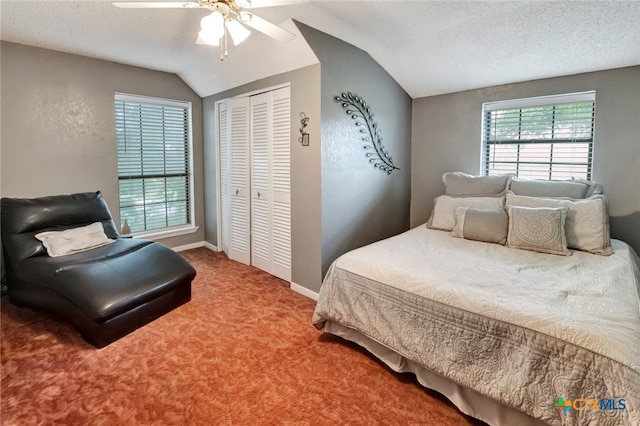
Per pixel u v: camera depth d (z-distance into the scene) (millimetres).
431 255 2297
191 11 2369
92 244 2809
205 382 1852
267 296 3014
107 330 2184
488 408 1545
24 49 3010
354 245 3186
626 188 2729
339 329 2238
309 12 2383
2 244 2846
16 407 1639
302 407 1673
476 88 3434
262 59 3043
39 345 2186
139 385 1819
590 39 2434
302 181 3002
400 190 3799
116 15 2441
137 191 3953
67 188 3346
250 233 3775
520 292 1691
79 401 1689
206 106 4293
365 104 3184
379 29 2662
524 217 2479
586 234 2373
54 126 3225
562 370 1316
